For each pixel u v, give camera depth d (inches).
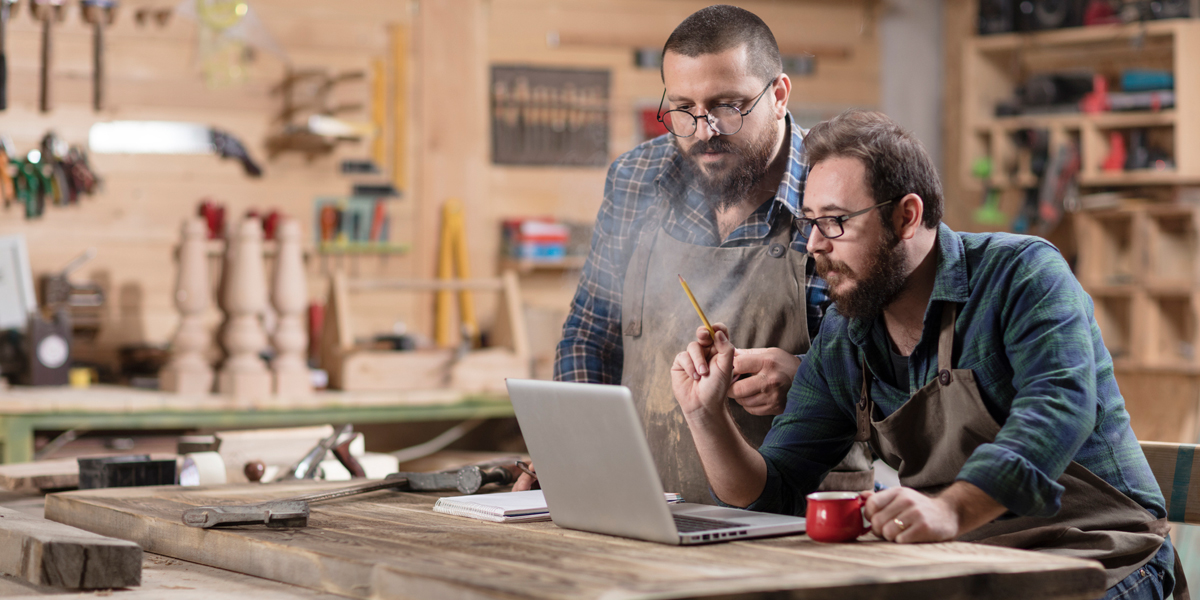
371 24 191.9
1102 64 213.6
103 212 177.2
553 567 49.6
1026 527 64.6
